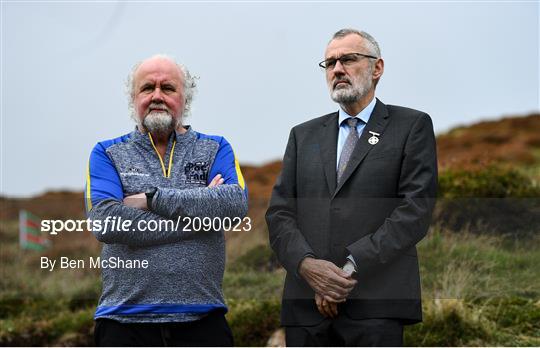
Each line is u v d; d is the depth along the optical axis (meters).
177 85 4.43
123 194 4.32
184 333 4.22
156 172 4.37
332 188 4.47
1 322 6.30
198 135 4.54
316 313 4.41
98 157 4.39
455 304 6.04
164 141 4.46
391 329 4.27
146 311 4.19
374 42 4.70
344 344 4.33
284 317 4.48
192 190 4.26
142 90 4.40
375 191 4.39
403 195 4.35
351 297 4.33
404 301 4.31
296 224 4.51
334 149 4.56
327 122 4.68
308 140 4.65
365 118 4.60
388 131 4.49
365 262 4.28
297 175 4.59
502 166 7.38
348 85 4.57
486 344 5.84
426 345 5.91
